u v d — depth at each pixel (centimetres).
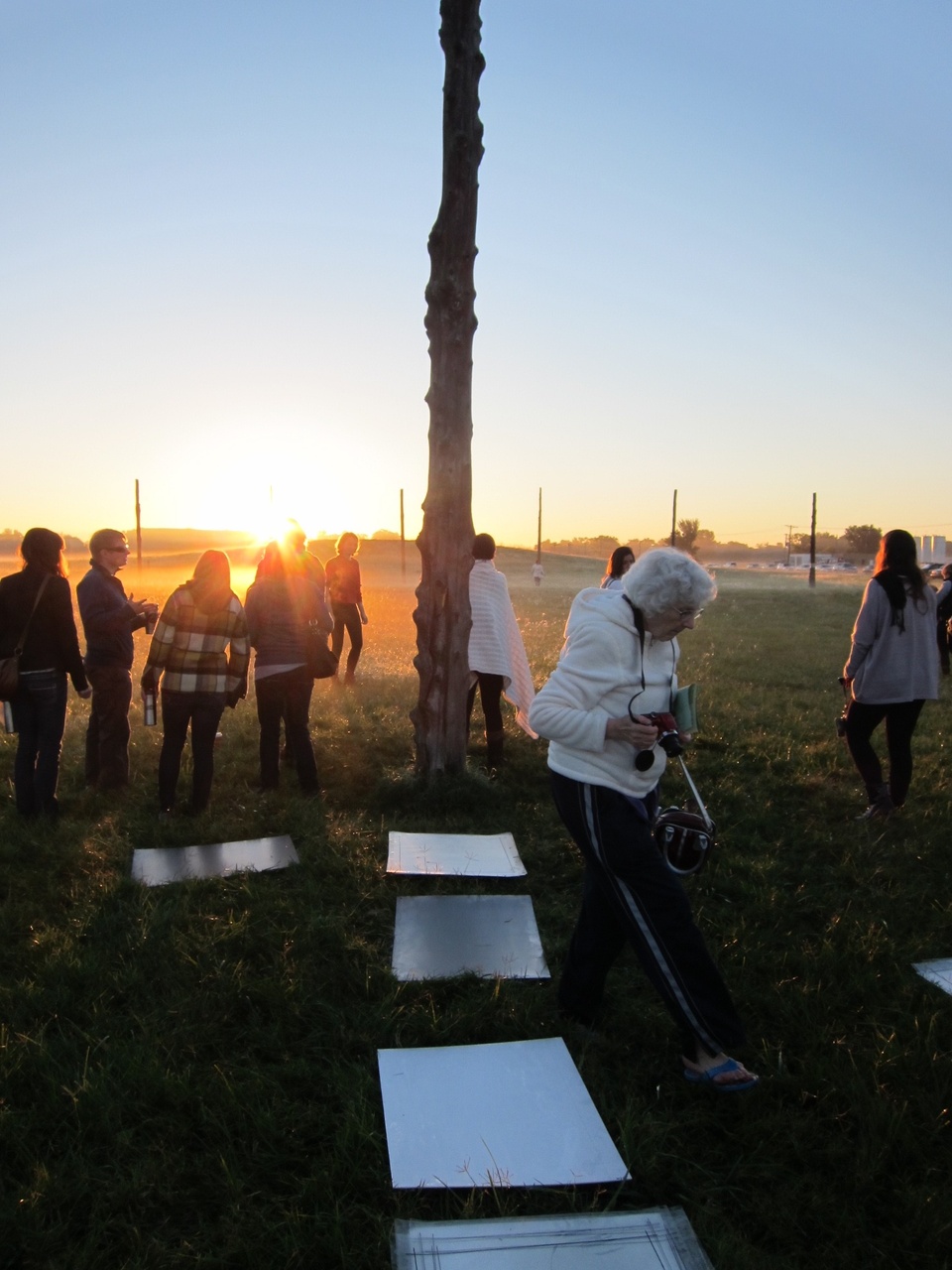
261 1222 251
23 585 541
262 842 521
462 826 570
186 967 378
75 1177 264
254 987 360
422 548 618
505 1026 346
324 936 408
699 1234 252
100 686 609
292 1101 301
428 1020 349
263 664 614
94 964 372
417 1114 295
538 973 386
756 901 457
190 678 564
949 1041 344
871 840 554
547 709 302
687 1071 312
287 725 628
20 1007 343
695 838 309
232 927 408
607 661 302
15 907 432
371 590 3338
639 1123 291
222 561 572
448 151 587
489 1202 262
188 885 454
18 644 538
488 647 677
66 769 684
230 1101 295
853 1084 311
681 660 1453
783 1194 268
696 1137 294
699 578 297
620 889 303
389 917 441
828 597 3491
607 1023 351
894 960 403
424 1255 239
